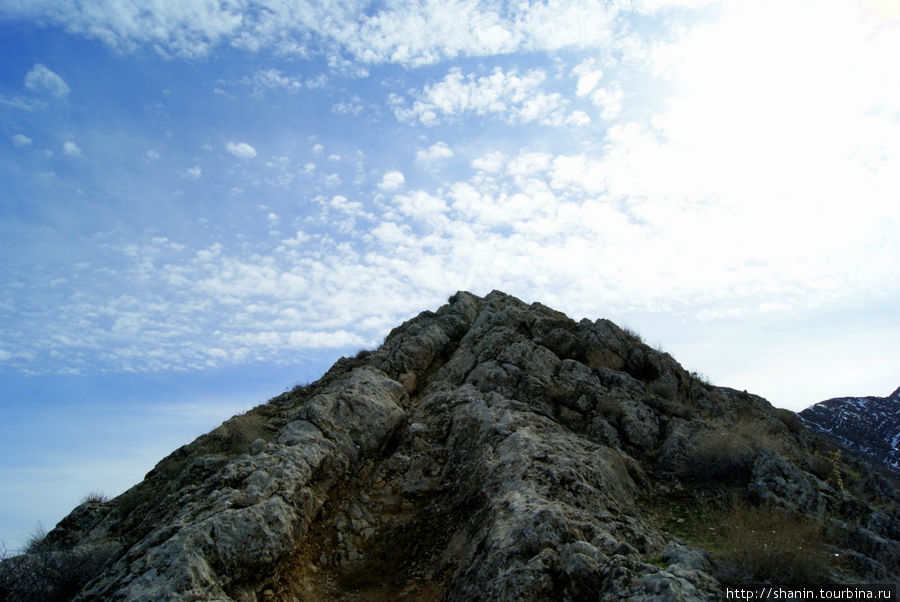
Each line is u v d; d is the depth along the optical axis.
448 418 17.34
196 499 12.78
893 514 14.62
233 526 11.62
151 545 11.52
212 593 10.47
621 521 12.13
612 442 16.45
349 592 11.98
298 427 15.56
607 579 9.59
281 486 13.09
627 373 20.39
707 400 20.22
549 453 14.04
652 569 9.62
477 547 11.49
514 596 9.66
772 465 14.68
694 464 15.65
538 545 10.62
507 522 11.46
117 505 16.14
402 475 15.39
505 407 16.86
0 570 12.28
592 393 18.44
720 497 14.30
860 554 11.77
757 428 18.05
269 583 11.46
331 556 12.90
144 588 10.27
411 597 11.48
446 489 14.59
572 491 12.67
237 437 17.53
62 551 13.71
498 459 14.28
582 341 21.22
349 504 14.45
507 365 19.36
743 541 11.70
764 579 10.54
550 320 23.16
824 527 12.88
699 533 12.85
